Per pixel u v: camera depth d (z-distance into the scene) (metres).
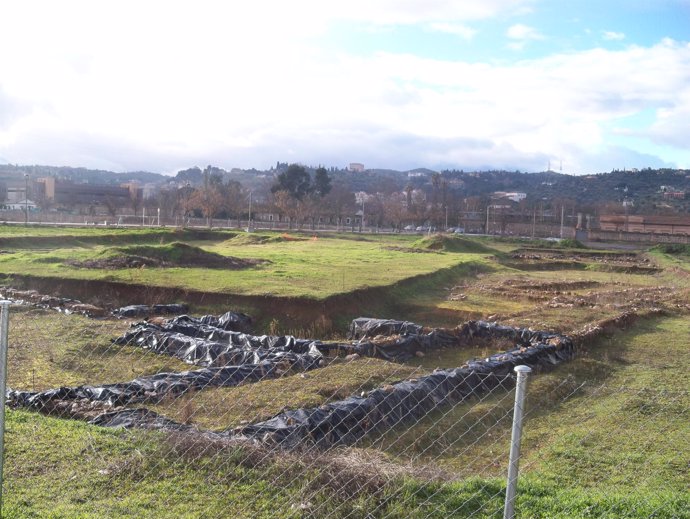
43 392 11.30
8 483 7.18
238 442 8.34
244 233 63.62
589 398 14.27
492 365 15.16
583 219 111.88
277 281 28.39
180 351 16.92
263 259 39.78
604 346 20.48
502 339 20.44
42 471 7.56
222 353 16.27
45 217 75.50
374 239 74.38
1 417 5.88
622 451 10.63
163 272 29.94
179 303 24.70
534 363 16.61
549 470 9.60
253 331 22.73
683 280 41.97
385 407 11.53
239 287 26.05
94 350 16.72
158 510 6.74
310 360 15.88
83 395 11.53
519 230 103.94
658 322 25.69
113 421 9.70
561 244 73.19
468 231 104.81
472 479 7.75
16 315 20.42
